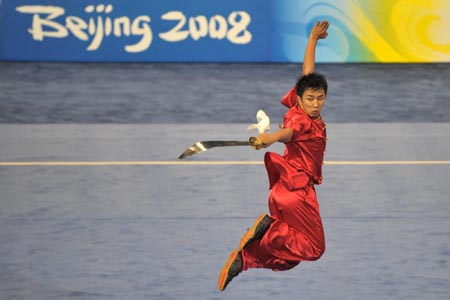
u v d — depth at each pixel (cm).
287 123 1585
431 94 3728
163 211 2403
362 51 4088
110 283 1936
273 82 3841
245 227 2289
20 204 2452
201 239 2203
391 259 2086
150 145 3023
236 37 4091
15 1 4028
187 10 4056
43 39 4066
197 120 3341
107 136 3128
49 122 3306
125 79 3869
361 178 2702
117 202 2470
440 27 4084
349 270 2022
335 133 3189
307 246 1609
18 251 2119
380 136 3161
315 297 1875
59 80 3838
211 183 2644
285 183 1603
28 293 1883
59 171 2744
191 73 3962
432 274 1997
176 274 1991
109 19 4053
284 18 4072
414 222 2341
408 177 2720
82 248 2138
